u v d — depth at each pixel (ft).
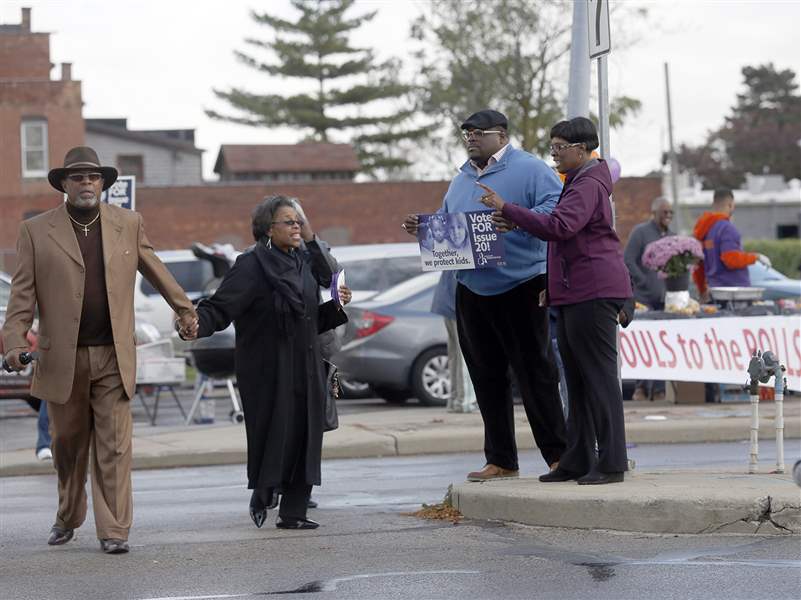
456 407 49.11
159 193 158.71
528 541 23.97
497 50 153.07
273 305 26.11
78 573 22.45
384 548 23.89
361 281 65.31
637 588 19.84
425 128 232.53
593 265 25.90
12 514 30.83
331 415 27.48
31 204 162.30
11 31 190.08
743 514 24.06
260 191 160.97
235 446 41.45
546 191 27.66
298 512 26.63
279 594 20.20
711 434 43.70
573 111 36.45
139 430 47.37
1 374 57.47
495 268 27.96
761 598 19.01
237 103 236.22
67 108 163.02
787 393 54.19
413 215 27.61
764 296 63.57
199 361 49.78
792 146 342.64
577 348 26.21
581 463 27.22
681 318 49.80
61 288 24.70
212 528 27.35
